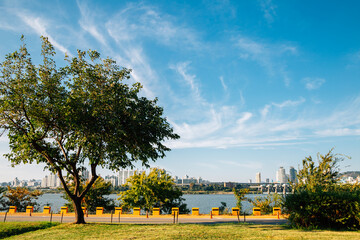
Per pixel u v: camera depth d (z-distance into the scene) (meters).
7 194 45.31
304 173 23.12
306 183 22.30
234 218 28.72
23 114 21.12
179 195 41.06
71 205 43.22
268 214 33.16
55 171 22.92
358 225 16.03
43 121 21.09
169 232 16.64
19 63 20.72
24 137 20.83
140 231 17.61
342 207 16.47
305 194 17.94
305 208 17.17
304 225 17.42
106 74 23.00
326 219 17.06
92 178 23.28
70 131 21.94
